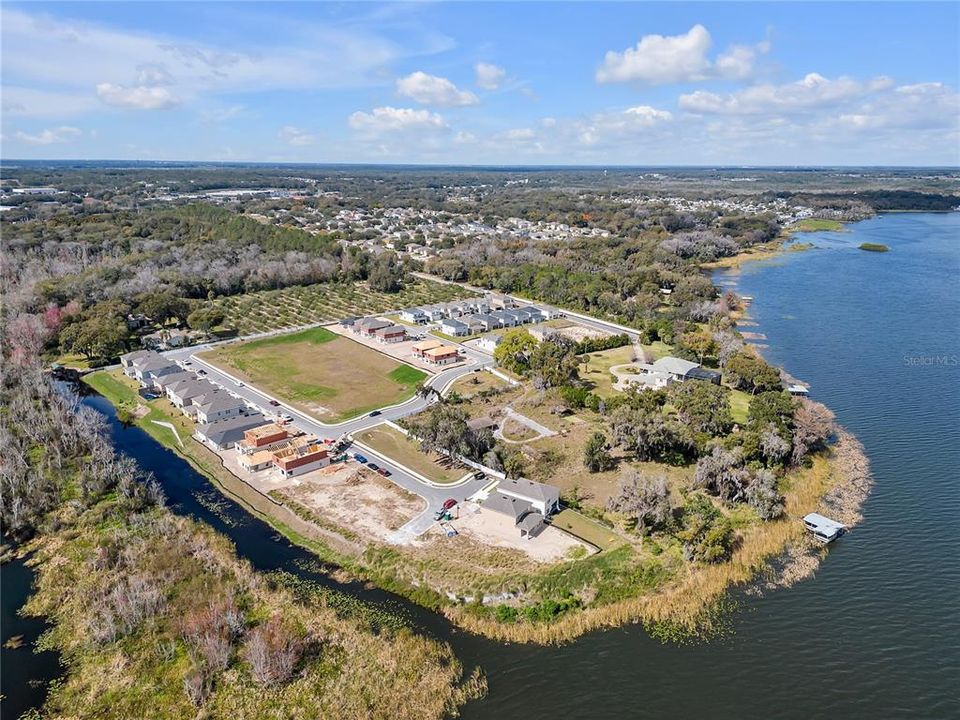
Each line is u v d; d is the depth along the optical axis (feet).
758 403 419.54
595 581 285.02
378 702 225.97
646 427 385.70
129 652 245.86
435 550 305.32
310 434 435.94
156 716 220.43
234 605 269.03
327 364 580.30
